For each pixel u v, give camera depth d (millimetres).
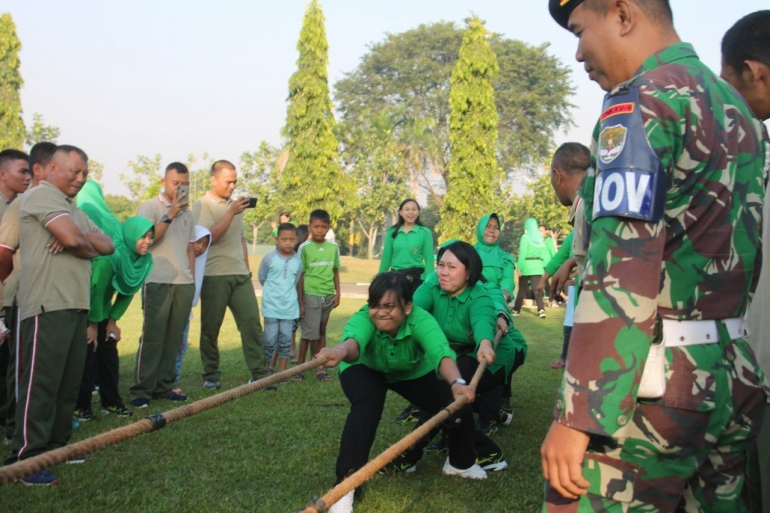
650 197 1929
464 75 25484
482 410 5441
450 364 3961
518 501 4191
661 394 1981
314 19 27094
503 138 48281
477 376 4109
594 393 1932
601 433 1920
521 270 14445
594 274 1981
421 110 50469
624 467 2043
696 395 2020
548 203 33188
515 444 5363
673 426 2016
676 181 2014
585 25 2316
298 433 5480
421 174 45500
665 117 1985
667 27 2246
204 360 7273
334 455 4961
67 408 4730
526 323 13289
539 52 49781
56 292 4445
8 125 31453
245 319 7348
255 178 36312
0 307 5082
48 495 4113
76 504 4023
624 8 2232
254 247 41219
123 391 6953
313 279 8227
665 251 2037
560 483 2000
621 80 2275
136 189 33688
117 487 4293
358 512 3975
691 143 2006
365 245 55406
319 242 8297
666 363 2021
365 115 42000
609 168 1996
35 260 4430
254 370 7371
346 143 46312
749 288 2227
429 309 5191
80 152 4641
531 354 9594
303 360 8328
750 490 3029
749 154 2148
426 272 8664
